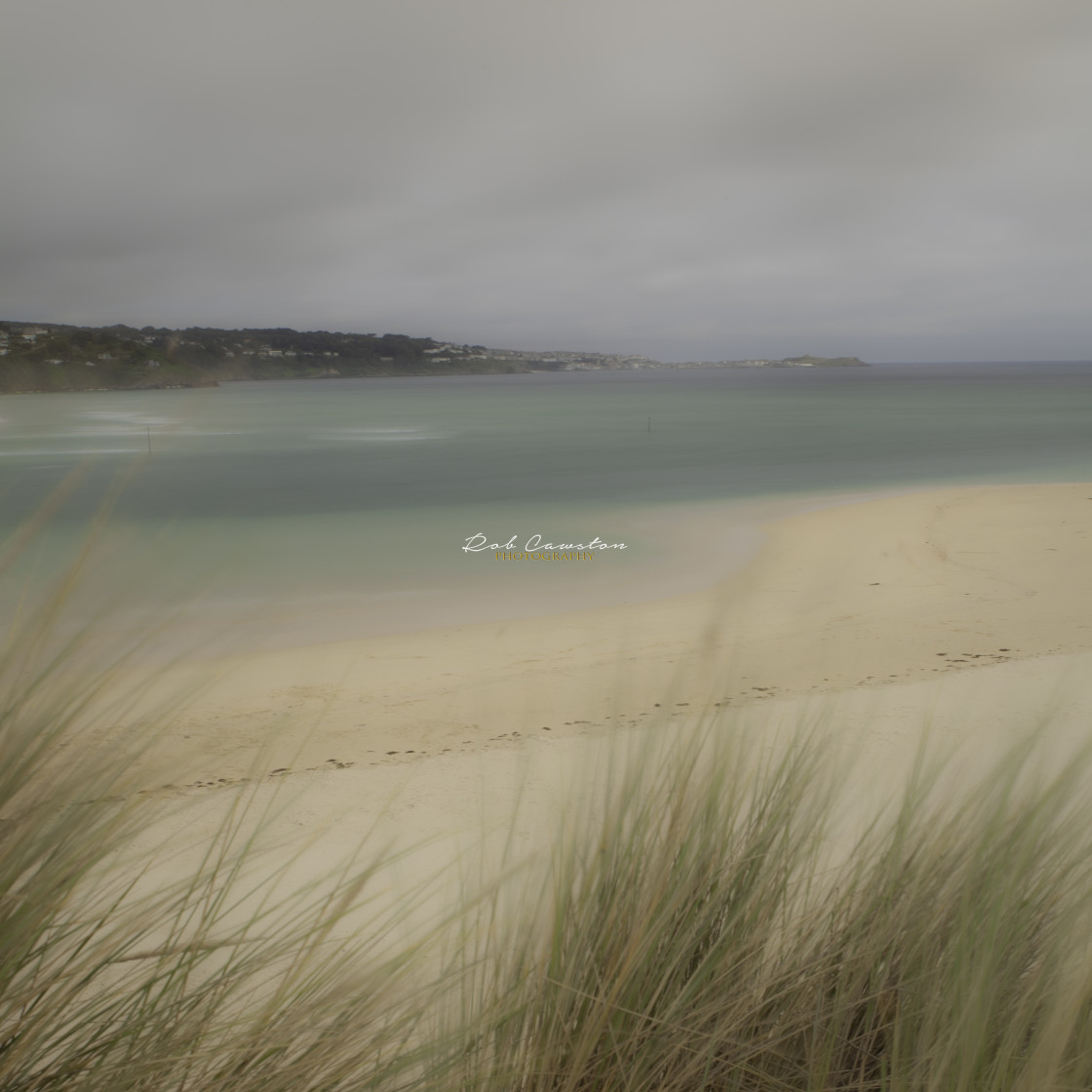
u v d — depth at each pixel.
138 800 0.89
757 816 1.30
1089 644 8.93
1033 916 1.05
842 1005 1.11
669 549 18.98
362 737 6.26
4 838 0.81
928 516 21.48
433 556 18.91
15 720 0.75
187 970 1.02
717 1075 1.11
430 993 1.09
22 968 0.91
